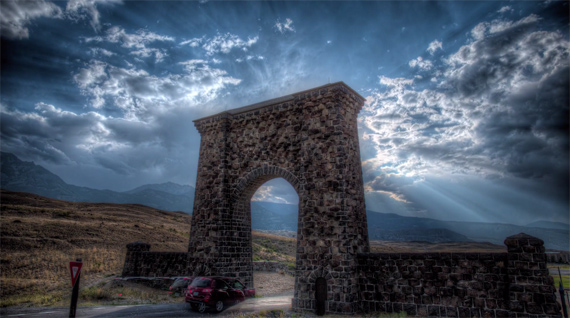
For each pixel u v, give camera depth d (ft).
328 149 73.26
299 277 69.77
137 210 343.46
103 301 75.20
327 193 71.00
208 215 88.89
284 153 81.61
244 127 90.94
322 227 69.82
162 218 328.70
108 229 174.29
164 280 92.94
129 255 105.29
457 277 58.18
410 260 62.85
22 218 164.35
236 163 89.97
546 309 49.73
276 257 190.70
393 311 62.34
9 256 112.06
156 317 54.90
